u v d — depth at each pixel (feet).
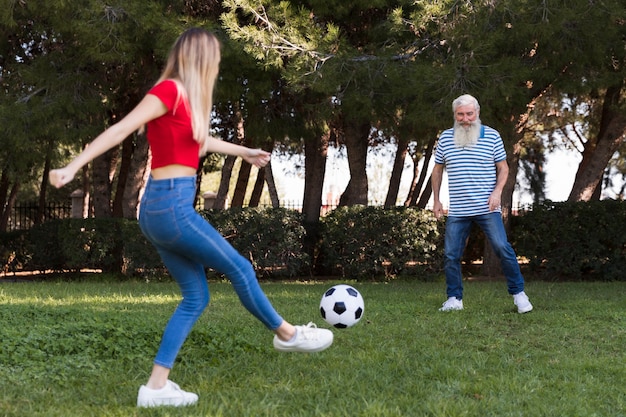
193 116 11.09
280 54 32.63
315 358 15.74
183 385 13.37
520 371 14.69
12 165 44.21
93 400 12.12
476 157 23.63
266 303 12.10
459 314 23.00
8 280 46.50
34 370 14.02
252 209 42.96
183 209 11.10
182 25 34.78
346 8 37.68
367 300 27.30
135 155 46.68
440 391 12.82
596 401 12.50
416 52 34.99
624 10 30.71
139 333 17.56
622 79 36.96
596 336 19.11
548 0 30.45
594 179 44.75
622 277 41.57
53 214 67.56
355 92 34.65
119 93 45.50
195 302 12.02
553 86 38.27
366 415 11.16
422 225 41.73
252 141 48.67
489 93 31.07
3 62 44.39
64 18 36.52
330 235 42.93
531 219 42.19
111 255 44.19
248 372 14.39
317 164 48.39
